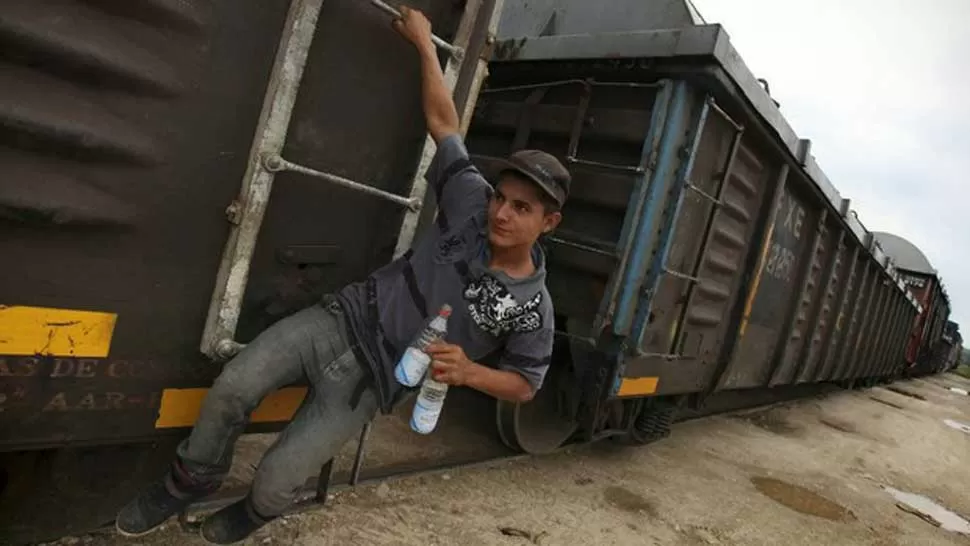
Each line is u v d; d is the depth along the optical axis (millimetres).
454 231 2033
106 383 1761
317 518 2861
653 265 3922
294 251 2055
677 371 4684
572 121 4219
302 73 1846
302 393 2277
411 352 1880
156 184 1707
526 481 4035
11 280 1543
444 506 3359
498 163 4488
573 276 4125
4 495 1864
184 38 1661
